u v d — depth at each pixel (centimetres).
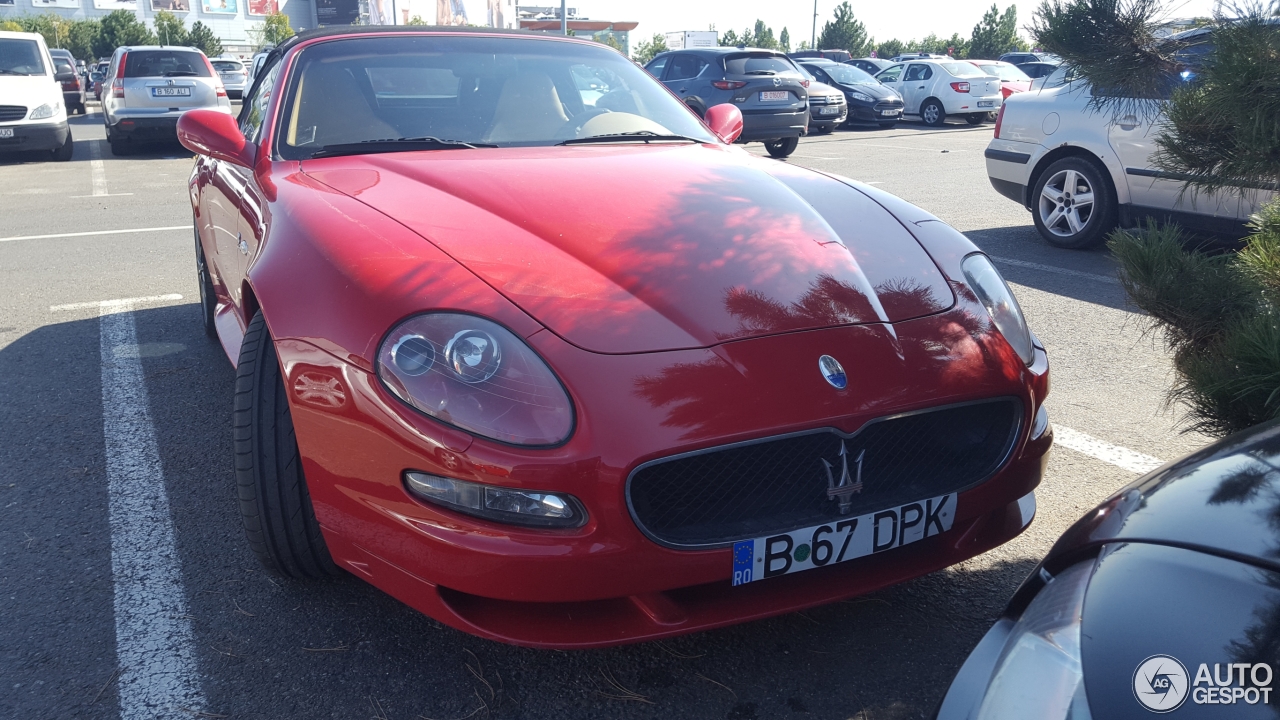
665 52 1319
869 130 1678
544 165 256
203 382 373
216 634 210
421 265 189
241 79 2798
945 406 186
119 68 1245
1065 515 261
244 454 204
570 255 199
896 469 187
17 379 378
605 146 291
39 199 856
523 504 164
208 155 297
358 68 306
